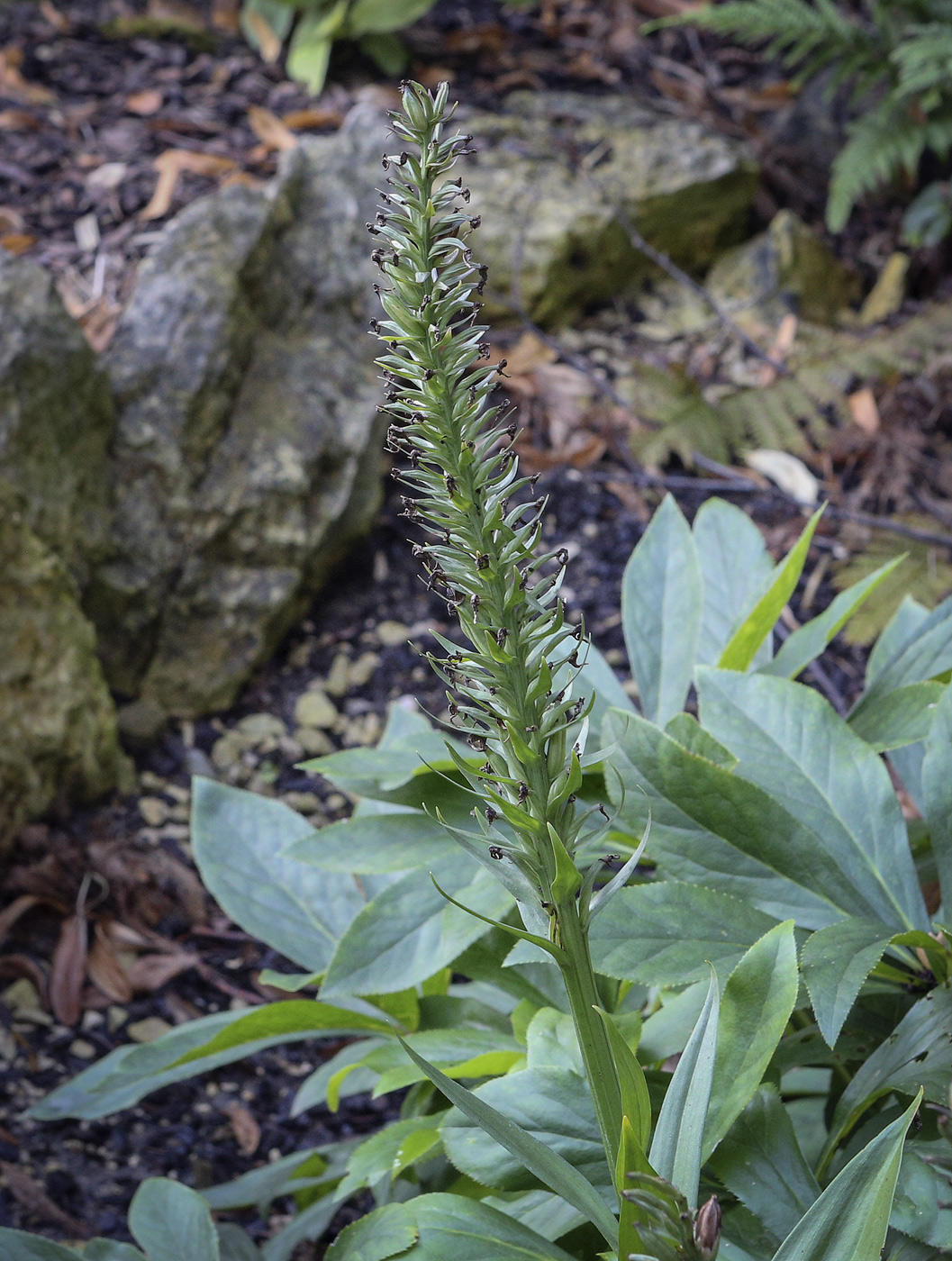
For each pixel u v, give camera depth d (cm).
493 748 75
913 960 114
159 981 216
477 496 71
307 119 379
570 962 76
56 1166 186
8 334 235
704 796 113
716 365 364
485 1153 98
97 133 364
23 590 220
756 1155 96
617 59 451
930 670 134
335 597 300
